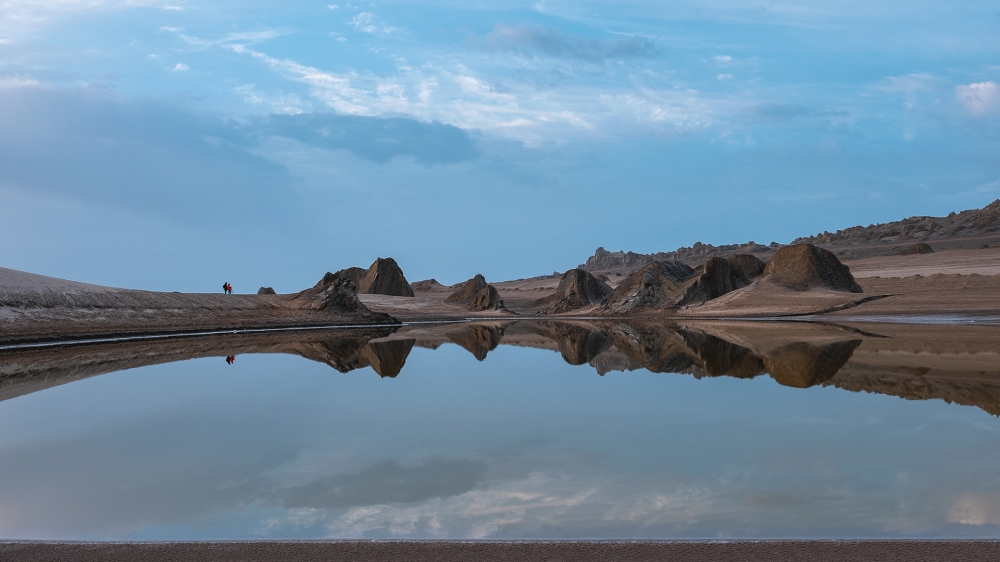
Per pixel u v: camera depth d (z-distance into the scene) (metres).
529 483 8.47
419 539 6.20
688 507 7.33
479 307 97.50
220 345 35.78
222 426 12.83
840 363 22.62
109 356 28.91
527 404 15.38
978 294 59.53
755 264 83.38
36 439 11.73
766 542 5.90
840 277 74.19
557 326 59.72
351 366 24.69
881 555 5.59
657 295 80.94
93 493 8.24
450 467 9.38
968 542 5.84
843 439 10.98
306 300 61.84
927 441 10.76
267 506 7.59
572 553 5.72
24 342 33.88
